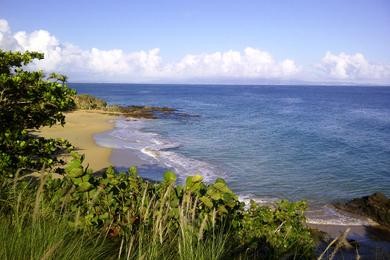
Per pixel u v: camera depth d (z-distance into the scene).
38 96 7.69
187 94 160.25
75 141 29.19
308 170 23.31
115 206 4.70
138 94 151.88
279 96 153.12
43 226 3.47
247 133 39.88
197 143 31.86
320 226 14.45
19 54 7.72
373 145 34.22
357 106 96.19
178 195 4.69
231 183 19.67
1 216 4.04
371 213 15.69
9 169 6.59
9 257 3.04
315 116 64.38
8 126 7.54
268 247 4.95
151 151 26.84
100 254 3.55
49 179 5.03
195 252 3.28
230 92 197.00
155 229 3.70
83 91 183.12
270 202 16.62
